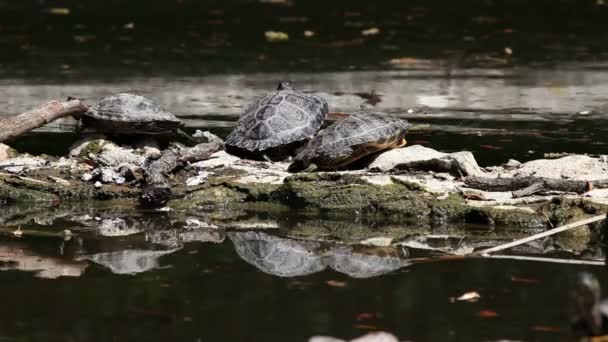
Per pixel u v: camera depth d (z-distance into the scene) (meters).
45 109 19.48
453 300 12.79
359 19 42.91
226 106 25.30
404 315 12.27
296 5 47.66
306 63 32.31
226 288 13.38
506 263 14.31
